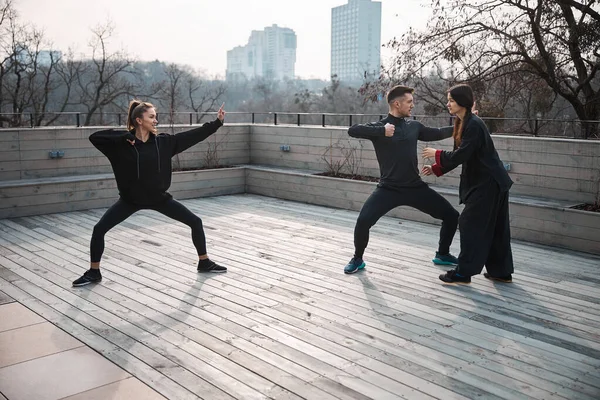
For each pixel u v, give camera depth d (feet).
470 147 14.47
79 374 10.42
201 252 16.76
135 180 15.26
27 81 83.66
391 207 16.65
